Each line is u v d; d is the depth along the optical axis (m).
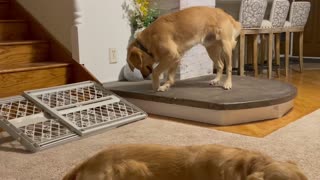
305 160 1.99
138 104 3.15
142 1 3.68
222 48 3.08
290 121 2.77
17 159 2.07
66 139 2.35
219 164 0.95
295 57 7.09
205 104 2.72
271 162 0.90
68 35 3.35
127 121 2.73
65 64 3.26
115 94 3.11
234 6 5.24
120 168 1.05
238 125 2.69
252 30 4.46
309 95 3.73
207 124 2.74
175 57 2.98
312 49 6.97
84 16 3.30
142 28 3.66
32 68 2.99
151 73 3.16
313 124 2.67
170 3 3.59
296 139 2.34
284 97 2.86
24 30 3.57
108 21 3.50
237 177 0.91
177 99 2.87
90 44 3.37
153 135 2.46
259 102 2.73
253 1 4.29
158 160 1.04
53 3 3.39
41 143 2.23
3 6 3.66
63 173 1.87
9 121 2.33
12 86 2.87
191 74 3.79
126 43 3.69
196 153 1.02
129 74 3.59
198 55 3.84
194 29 2.99
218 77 3.33
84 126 2.51
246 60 5.56
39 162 2.03
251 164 0.91
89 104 2.80
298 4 5.13
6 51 3.15
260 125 2.68
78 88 3.00
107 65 3.55
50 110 2.56
